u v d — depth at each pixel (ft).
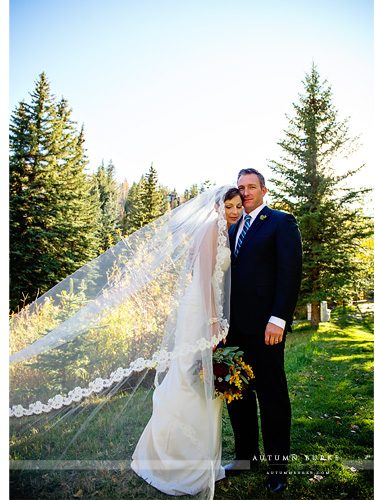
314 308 27.20
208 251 6.50
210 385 5.99
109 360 6.51
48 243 36.45
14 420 6.53
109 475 6.39
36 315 6.93
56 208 38.88
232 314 7.20
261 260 7.13
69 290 7.06
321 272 27.71
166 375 6.45
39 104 41.16
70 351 6.54
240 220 7.85
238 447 7.12
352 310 32.32
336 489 6.37
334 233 26.91
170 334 6.36
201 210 6.94
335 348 18.02
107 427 6.73
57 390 6.42
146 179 49.90
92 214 44.96
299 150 27.89
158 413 6.32
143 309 6.66
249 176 7.39
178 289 6.52
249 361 6.97
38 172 39.22
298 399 10.57
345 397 10.51
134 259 7.15
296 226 7.25
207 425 6.23
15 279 33.63
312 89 28.40
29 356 6.51
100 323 6.68
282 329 6.62
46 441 6.56
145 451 6.42
